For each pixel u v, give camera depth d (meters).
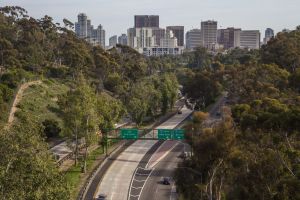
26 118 55.66
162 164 105.06
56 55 194.62
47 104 131.62
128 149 118.44
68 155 103.25
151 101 148.38
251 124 57.06
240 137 65.44
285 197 45.12
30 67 163.38
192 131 80.19
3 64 152.25
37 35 182.00
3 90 117.00
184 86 179.00
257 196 54.53
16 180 39.72
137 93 145.75
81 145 106.62
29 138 46.00
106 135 108.88
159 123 148.38
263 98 83.06
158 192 86.44
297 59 128.12
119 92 163.00
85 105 93.56
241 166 60.88
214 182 69.56
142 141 127.94
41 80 153.50
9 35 178.38
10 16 198.50
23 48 169.88
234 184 64.12
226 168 66.81
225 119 75.56
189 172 75.00
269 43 160.75
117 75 184.25
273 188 52.56
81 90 95.06
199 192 71.19
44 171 43.09
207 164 68.69
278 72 109.75
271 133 54.72
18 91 133.25
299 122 48.69
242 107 72.06
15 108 117.06
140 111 135.50
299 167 47.53
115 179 93.81
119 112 121.81
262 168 54.62
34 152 45.41
